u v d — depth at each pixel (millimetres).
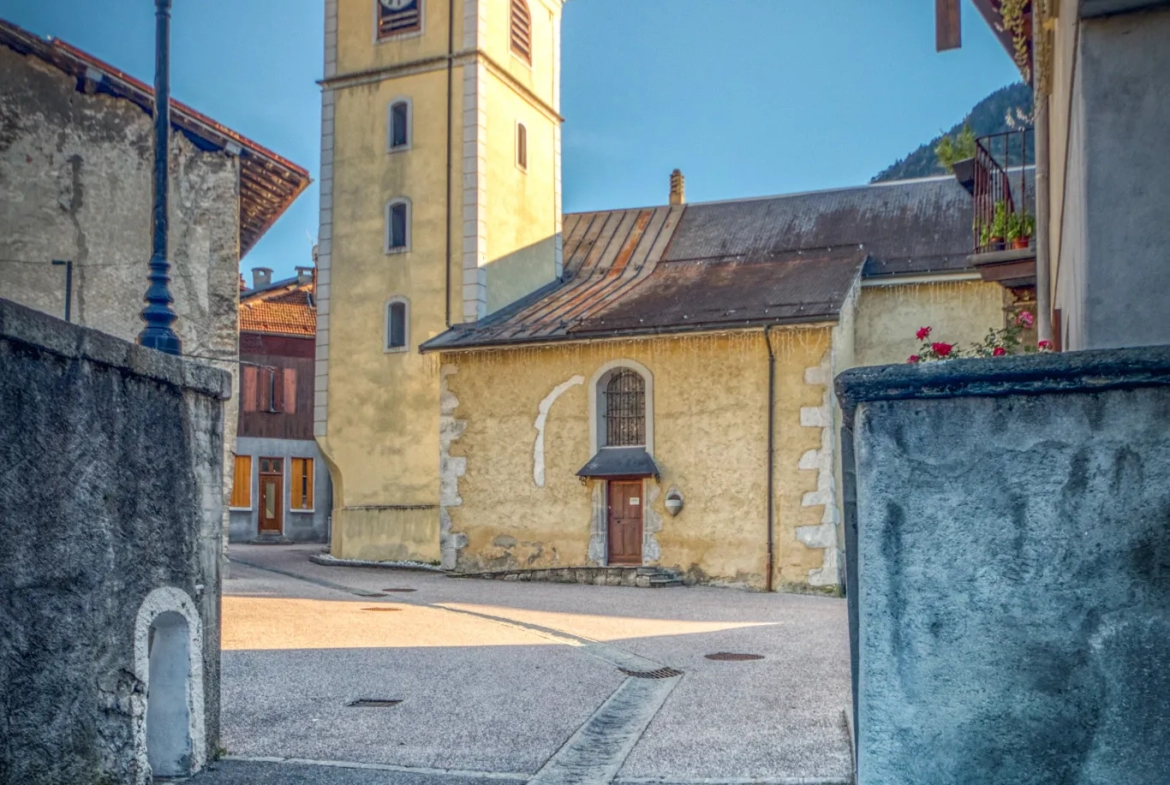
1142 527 3910
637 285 25766
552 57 28906
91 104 17188
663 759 7664
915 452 4164
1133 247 5137
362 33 26891
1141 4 5117
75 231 16891
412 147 26125
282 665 11125
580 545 22375
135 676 6613
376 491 25438
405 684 10312
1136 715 3865
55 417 6062
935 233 24922
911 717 4074
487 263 25438
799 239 26156
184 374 7238
